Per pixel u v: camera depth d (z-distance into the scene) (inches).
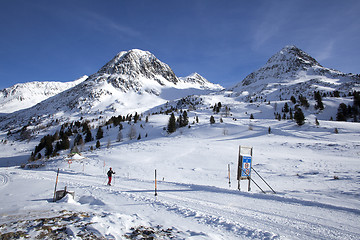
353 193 421.1
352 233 236.5
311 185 560.4
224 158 1460.4
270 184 626.8
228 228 248.2
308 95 6953.7
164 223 263.6
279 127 3083.2
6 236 195.8
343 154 1342.3
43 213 294.8
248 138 2536.9
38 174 1019.3
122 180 723.4
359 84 7495.1
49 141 4033.0
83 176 886.4
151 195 451.5
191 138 3031.5
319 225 260.5
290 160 1208.8
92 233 208.7
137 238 203.5
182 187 551.2
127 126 4687.5
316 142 1937.7
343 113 4042.8
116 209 331.0
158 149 2017.7
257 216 298.0
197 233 225.6
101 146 3277.6
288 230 246.5
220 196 427.8
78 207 339.0
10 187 601.9
